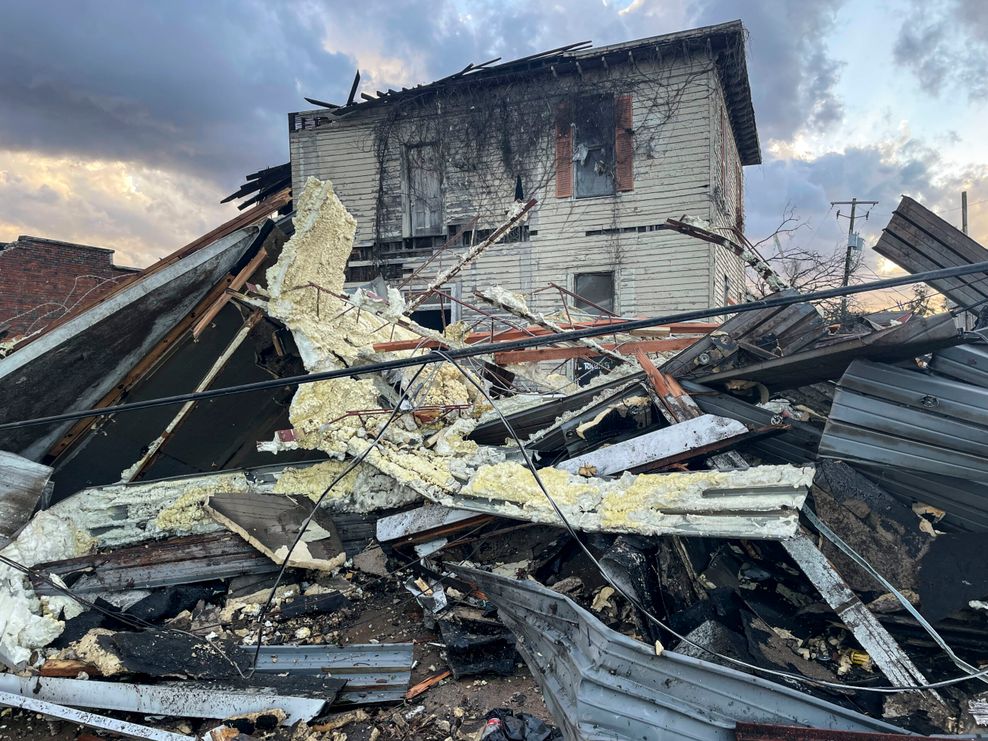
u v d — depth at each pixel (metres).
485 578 4.40
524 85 12.76
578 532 4.62
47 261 17.03
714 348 4.77
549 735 3.46
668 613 3.98
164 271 5.98
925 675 3.40
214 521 5.34
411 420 5.89
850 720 3.01
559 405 5.52
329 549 5.27
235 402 7.12
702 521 3.74
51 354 5.49
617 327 3.28
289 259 6.00
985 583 3.34
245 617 4.87
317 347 5.89
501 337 6.46
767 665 3.46
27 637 4.34
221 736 3.51
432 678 4.16
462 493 4.83
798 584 3.95
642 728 2.98
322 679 4.03
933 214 5.29
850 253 11.66
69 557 5.13
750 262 5.27
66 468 6.41
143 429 6.72
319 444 5.60
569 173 12.61
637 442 4.49
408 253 13.57
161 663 4.15
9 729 3.96
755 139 16.23
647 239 12.18
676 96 11.98
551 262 12.72
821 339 4.39
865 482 3.84
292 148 14.16
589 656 3.18
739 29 11.27
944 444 3.75
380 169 13.63
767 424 4.45
